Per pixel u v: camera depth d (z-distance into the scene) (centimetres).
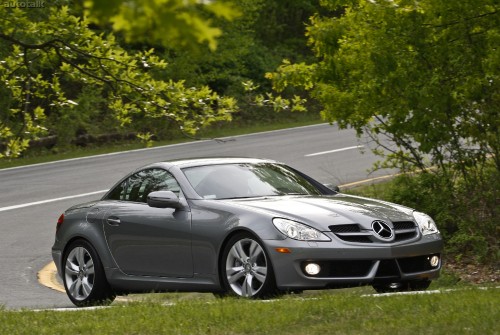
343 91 3681
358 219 2338
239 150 7556
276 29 12975
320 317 1848
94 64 2780
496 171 3612
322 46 3306
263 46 12400
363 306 1920
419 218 2488
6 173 6800
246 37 10625
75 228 2767
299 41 13262
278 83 3681
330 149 7262
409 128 3478
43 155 8512
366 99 3431
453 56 3216
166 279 2516
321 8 13312
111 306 2322
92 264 2716
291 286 2244
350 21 3228
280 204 2389
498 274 3194
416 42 3164
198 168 2606
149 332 1811
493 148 3544
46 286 3275
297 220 2288
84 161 7306
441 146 3622
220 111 2761
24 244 4147
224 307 1984
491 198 3600
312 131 8850
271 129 9431
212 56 10281
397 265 2334
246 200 2467
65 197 5516
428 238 2439
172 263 2497
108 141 9119
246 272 2317
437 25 3131
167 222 2502
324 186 2698
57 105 3167
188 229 2444
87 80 2880
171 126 9062
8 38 2652
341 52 3491
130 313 2103
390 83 3294
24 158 7938
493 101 3425
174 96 2734
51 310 2303
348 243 2273
